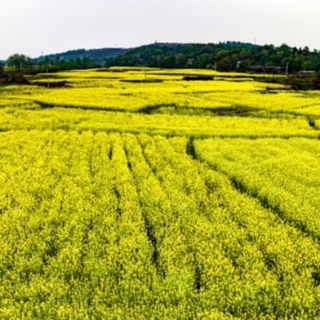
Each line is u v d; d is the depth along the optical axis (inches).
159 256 343.9
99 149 754.8
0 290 289.3
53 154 719.1
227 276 308.5
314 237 390.6
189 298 278.5
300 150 786.8
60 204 462.0
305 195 492.7
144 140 856.3
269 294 291.4
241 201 484.7
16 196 493.0
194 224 402.3
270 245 359.9
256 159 704.4
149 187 521.0
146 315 261.3
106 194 490.0
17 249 351.3
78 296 279.7
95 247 351.6
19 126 991.0
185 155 729.6
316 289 294.0
